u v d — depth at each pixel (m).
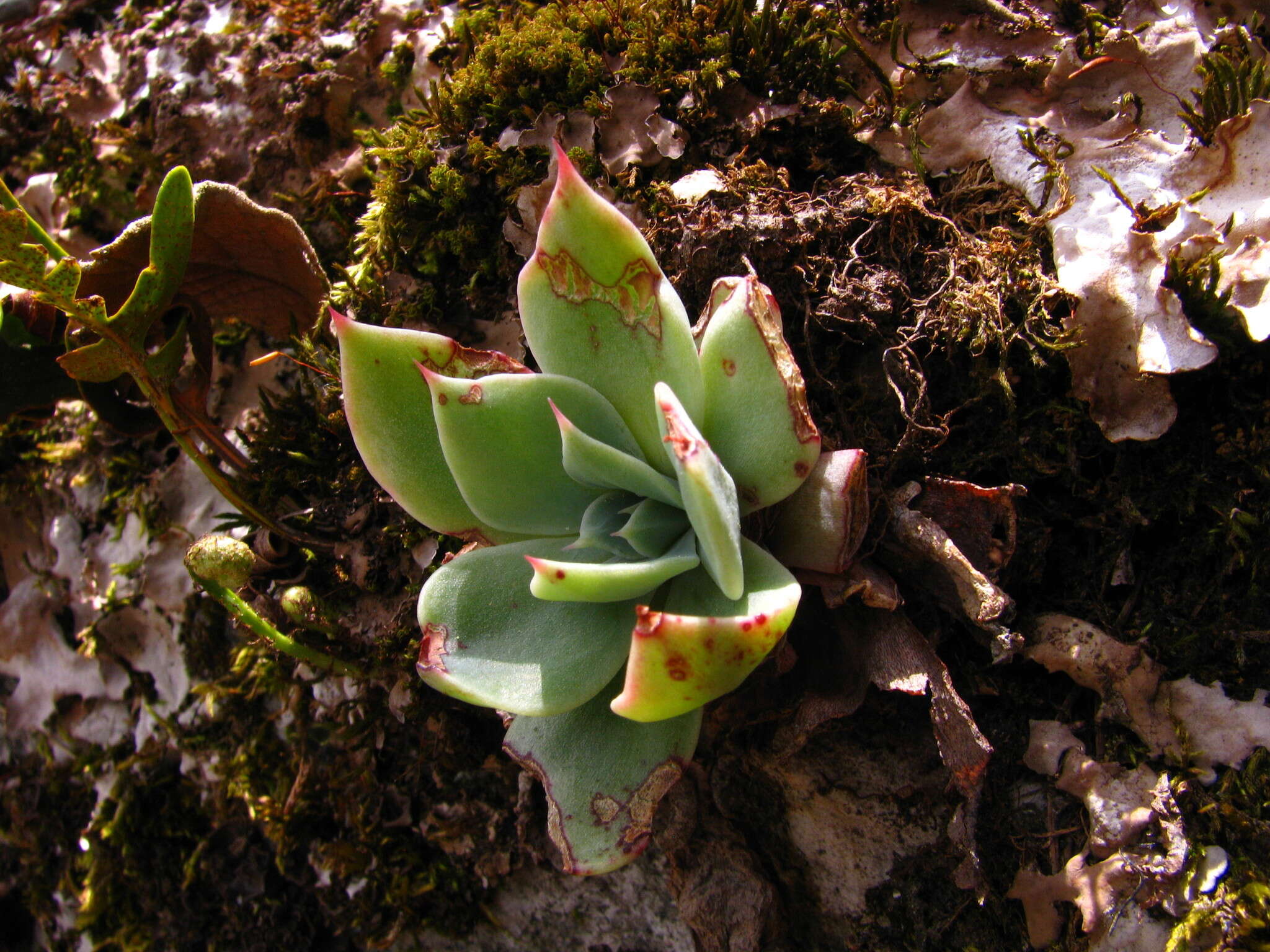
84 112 0.29
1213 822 0.17
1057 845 0.18
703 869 0.20
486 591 0.17
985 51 0.21
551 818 0.17
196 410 0.22
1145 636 0.18
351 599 0.22
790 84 0.21
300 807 0.23
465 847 0.22
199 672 0.25
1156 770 0.18
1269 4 0.20
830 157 0.21
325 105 0.25
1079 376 0.18
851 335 0.19
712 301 0.17
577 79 0.21
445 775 0.22
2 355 0.22
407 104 0.25
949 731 0.17
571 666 0.16
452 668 0.16
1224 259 0.18
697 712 0.17
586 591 0.15
